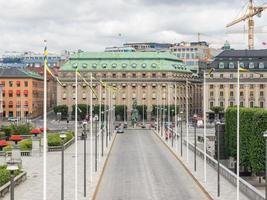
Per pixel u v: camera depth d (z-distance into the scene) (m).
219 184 91.19
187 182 104.94
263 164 97.75
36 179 103.75
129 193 92.69
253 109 106.75
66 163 129.75
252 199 83.50
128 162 137.00
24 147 147.75
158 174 115.69
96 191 93.44
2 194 84.38
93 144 183.62
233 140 118.69
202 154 142.88
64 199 84.12
